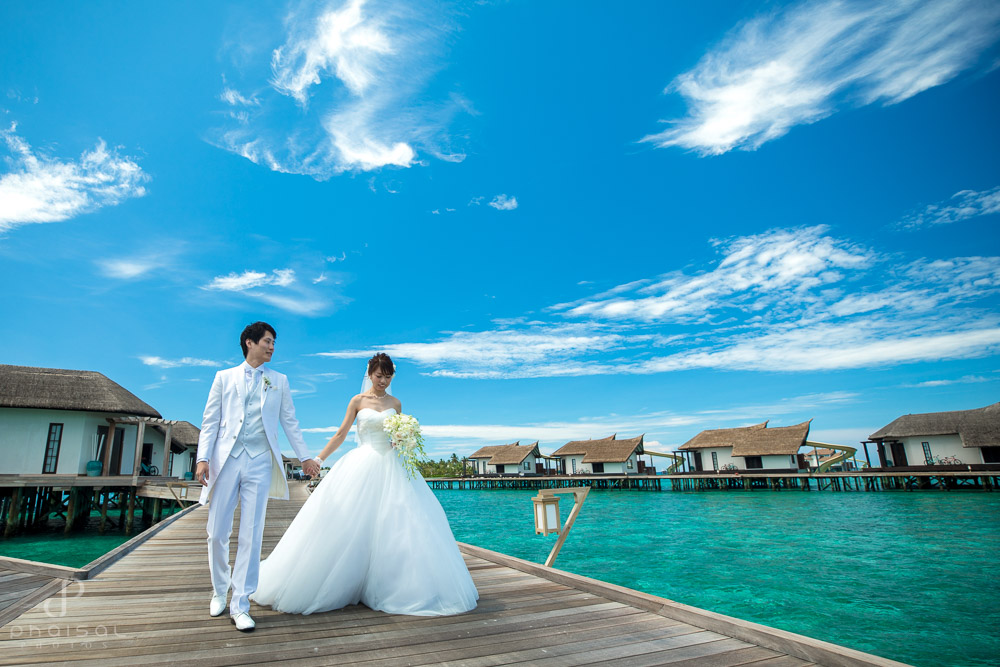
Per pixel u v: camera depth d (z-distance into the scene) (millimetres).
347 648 2746
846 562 12555
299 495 20141
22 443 18859
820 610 8414
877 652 6578
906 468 37625
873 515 24078
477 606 3664
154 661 2516
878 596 9266
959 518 22016
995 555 13234
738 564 12438
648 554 14000
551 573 4586
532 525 22078
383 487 3787
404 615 3381
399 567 3520
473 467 68062
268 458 3555
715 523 21859
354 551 3557
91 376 21141
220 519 3344
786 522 21859
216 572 3355
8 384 19016
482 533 19219
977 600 8914
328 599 3441
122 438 22141
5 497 20062
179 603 3684
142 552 6238
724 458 46750
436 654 2672
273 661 2545
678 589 9914
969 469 35281
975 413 37344
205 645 2768
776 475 41844
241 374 3586
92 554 15727
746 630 2889
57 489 21797
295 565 3488
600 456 53438
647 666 2504
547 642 2869
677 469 51469
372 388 4184
